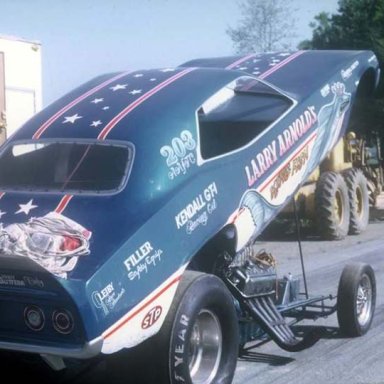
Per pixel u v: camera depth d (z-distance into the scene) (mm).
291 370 6566
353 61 8734
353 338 7582
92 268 4738
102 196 5340
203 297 5406
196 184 5707
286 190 7008
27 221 5105
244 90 6750
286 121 7102
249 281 6309
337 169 16609
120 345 4844
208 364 5660
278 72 8227
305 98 7590
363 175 17766
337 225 15719
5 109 13039
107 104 6121
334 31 20500
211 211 5770
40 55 13719
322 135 7809
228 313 5719
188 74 6559
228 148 6266
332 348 7246
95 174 5578
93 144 5730
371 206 20906
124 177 5434
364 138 19547
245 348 7227
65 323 4746
